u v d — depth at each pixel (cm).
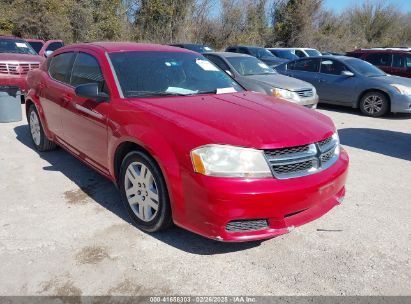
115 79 372
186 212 293
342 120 902
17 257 299
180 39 3156
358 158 588
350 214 390
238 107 346
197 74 424
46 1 2278
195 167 281
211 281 280
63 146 474
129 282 275
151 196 323
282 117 331
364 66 1025
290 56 1981
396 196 440
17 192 415
